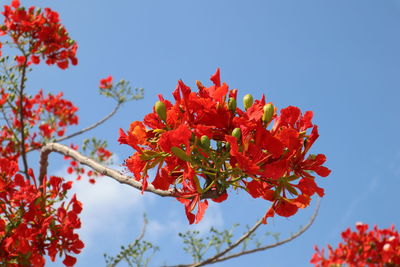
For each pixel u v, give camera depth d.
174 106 1.95
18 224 3.00
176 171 2.03
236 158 1.75
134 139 1.92
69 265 3.04
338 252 4.88
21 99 4.78
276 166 1.77
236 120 1.82
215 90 1.97
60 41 4.96
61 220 3.04
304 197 1.92
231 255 4.91
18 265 2.99
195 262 4.97
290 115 1.91
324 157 1.99
